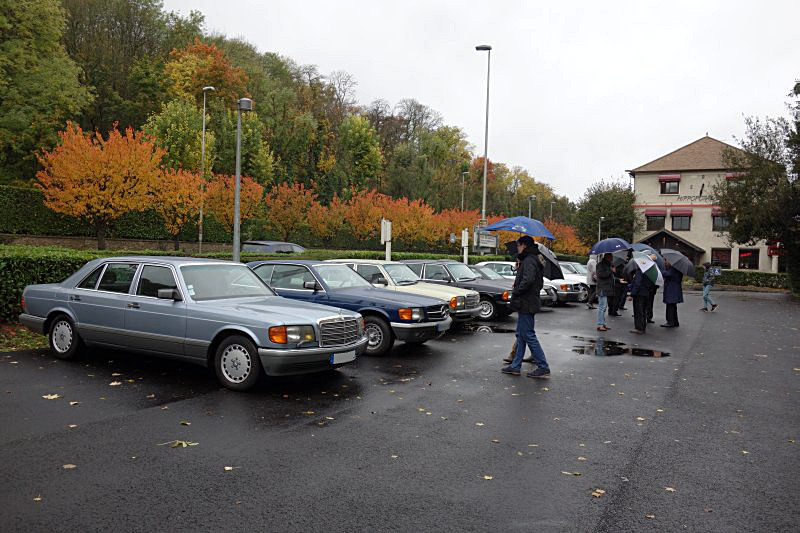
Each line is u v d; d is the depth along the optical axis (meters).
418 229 37.75
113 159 22.30
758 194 29.42
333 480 4.16
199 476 4.14
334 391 6.84
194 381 7.00
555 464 4.63
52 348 8.00
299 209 36.16
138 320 7.20
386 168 59.59
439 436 5.27
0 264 9.58
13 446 4.61
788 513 3.80
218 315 6.71
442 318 9.76
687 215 51.78
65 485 3.90
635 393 7.23
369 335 9.36
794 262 29.44
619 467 4.60
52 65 29.73
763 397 7.13
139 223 31.19
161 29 47.66
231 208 31.28
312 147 51.38
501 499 3.92
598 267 13.35
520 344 8.16
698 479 4.38
